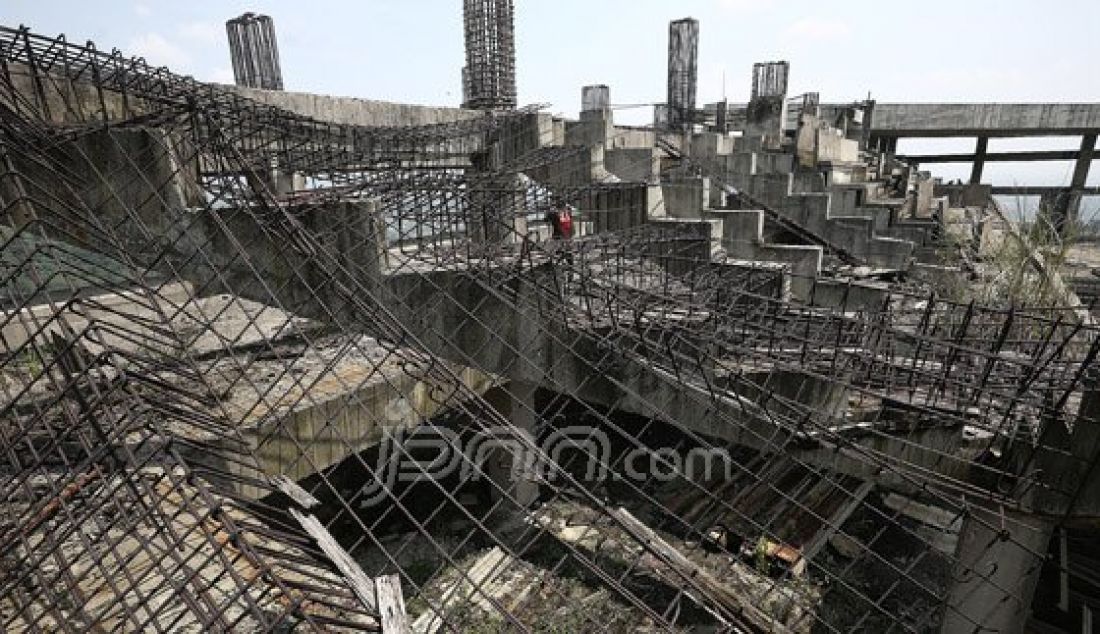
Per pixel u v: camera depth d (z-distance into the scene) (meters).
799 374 9.17
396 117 17.83
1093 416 7.20
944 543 12.09
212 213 7.66
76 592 4.30
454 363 9.84
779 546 10.88
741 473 12.93
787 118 27.03
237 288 9.39
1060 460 7.49
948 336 10.73
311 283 9.01
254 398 8.57
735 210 17.23
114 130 8.58
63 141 8.38
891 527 12.52
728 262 14.52
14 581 4.98
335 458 8.68
